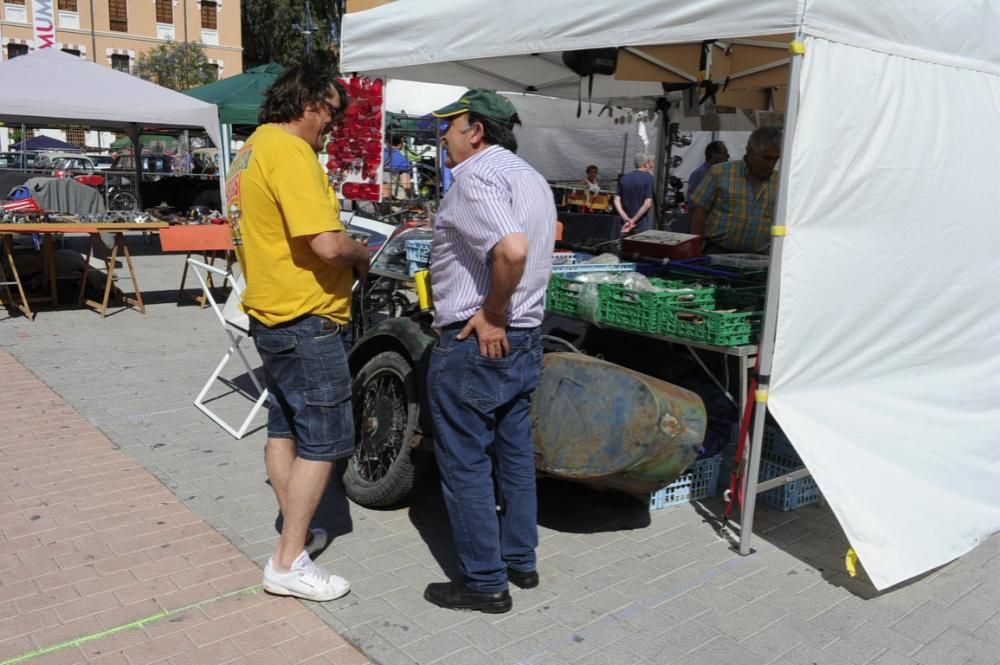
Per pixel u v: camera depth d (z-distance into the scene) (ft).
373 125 21.03
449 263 9.25
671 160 26.96
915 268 12.25
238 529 12.00
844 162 10.91
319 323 9.57
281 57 160.66
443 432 9.62
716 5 10.96
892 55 11.35
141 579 10.49
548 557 11.46
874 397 12.24
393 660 8.96
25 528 11.76
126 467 14.19
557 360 11.51
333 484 13.73
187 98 37.81
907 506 11.56
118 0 138.41
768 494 13.52
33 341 22.81
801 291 10.87
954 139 12.42
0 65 34.45
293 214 8.89
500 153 9.12
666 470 11.10
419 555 11.41
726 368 12.54
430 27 16.33
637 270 14.96
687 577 11.02
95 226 25.63
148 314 27.09
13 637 9.11
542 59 21.63
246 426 15.72
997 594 11.02
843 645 9.60
